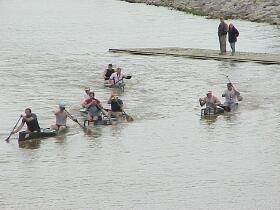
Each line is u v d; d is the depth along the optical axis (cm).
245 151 8425
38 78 12912
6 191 7125
